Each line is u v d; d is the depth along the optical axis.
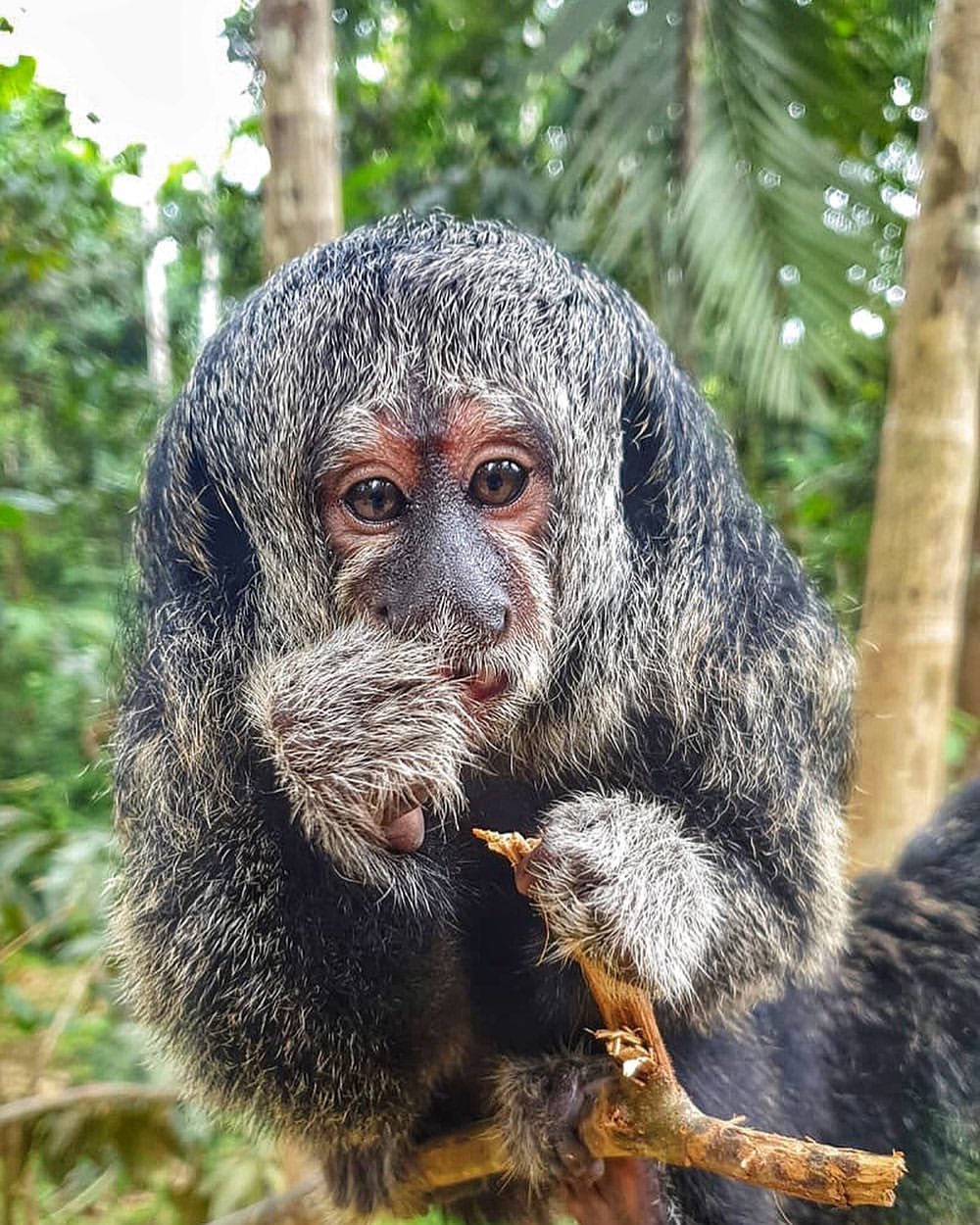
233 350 0.24
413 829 0.21
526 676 0.22
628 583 0.25
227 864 0.24
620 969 0.19
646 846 0.22
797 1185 0.15
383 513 0.22
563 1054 0.24
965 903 0.30
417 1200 0.27
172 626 0.25
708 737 0.25
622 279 0.50
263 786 0.24
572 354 0.24
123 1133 0.38
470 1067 0.26
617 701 0.25
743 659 0.25
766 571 0.26
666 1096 0.16
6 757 0.78
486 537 0.22
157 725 0.25
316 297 0.23
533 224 0.59
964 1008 0.29
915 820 0.37
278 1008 0.24
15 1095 0.46
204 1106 0.26
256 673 0.24
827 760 0.27
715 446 0.27
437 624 0.21
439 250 0.23
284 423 0.23
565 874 0.20
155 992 0.25
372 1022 0.24
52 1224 0.49
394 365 0.22
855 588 0.56
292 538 0.23
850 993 0.29
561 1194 0.25
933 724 0.37
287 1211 0.35
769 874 0.25
